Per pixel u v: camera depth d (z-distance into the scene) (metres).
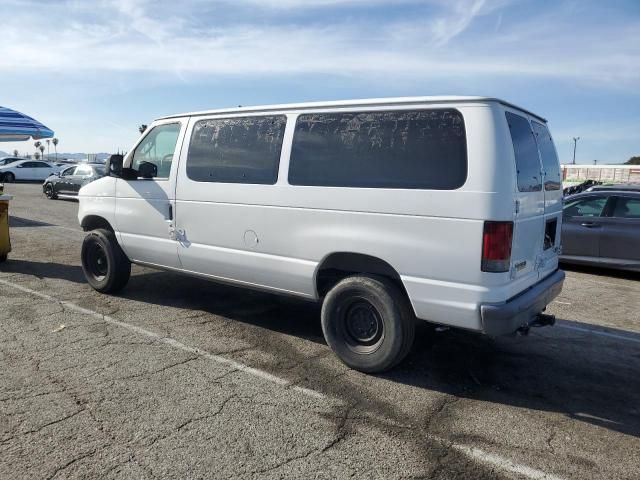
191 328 5.31
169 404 3.65
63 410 3.50
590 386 4.29
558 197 5.00
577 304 7.04
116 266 6.24
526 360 4.82
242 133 5.00
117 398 3.71
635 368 4.72
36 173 34.41
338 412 3.64
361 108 4.26
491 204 3.64
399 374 4.36
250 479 2.84
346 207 4.24
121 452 3.04
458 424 3.55
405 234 3.97
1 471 2.82
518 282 3.98
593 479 2.97
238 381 4.08
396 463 3.04
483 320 3.69
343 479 2.87
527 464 3.10
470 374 4.43
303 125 4.58
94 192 6.39
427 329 5.58
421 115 3.97
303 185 4.50
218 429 3.34
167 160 5.69
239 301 6.37
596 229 9.12
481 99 3.76
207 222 5.23
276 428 3.38
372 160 4.16
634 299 7.42
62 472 2.83
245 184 4.90
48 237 11.23
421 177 3.92
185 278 7.48
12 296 6.31
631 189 9.38
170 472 2.87
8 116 13.66
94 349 4.63
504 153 3.70
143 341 4.88
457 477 2.94
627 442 3.40
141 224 5.86
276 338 5.11
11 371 4.11
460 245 3.75
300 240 4.55
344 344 4.41
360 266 4.38
